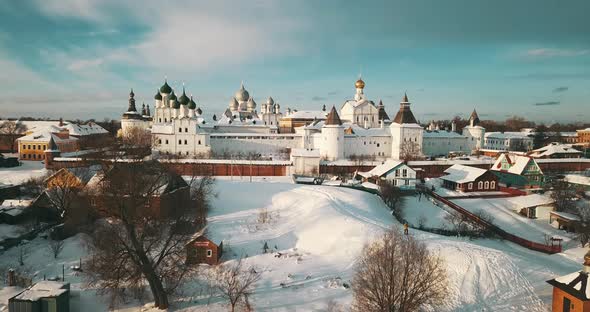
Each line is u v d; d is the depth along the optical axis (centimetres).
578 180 8581
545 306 3397
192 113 11944
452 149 13925
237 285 3538
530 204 6856
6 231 5250
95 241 3797
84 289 3762
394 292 2855
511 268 3959
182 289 3719
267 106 18938
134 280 3469
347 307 3328
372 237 4691
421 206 7250
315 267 4266
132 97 13712
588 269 2997
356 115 14362
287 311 3334
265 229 5516
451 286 3597
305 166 9712
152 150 10894
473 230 5844
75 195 5553
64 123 14538
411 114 12181
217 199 6844
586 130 19125
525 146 16000
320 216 5697
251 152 12706
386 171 8325
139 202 3731
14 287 3728
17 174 9019
